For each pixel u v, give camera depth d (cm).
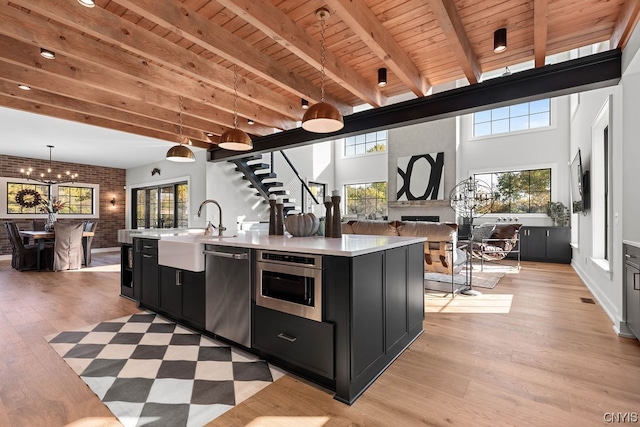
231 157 634
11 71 323
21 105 400
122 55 316
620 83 283
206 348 253
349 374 181
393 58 297
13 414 168
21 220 772
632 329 262
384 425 161
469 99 350
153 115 452
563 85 301
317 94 399
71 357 236
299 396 187
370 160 1026
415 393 190
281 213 317
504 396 186
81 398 183
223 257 254
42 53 285
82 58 286
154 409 174
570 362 227
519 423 162
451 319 323
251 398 185
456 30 255
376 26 267
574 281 497
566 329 292
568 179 691
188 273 290
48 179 812
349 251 181
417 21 272
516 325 304
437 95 367
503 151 766
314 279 196
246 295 237
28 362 228
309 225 290
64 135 569
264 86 408
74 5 233
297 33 273
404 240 254
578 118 563
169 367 221
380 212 1011
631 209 277
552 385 197
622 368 218
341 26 279
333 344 188
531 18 265
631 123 277
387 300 224
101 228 913
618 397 184
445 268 421
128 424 162
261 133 554
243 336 240
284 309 211
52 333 285
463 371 216
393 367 222
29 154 741
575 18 267
